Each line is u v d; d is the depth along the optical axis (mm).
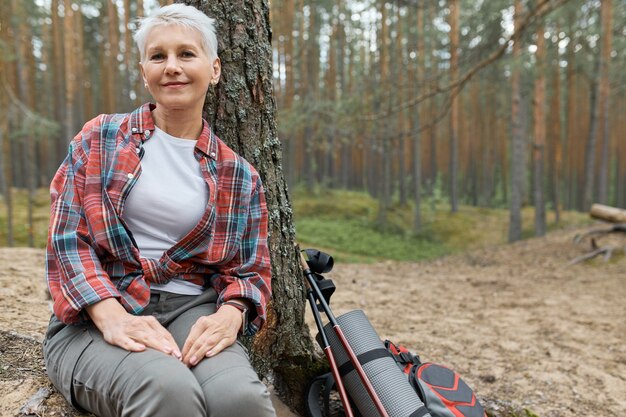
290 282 2369
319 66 25281
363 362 2084
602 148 20172
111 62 18484
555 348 4258
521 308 5621
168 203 1715
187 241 1730
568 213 25297
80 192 1674
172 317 1739
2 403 1803
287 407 2500
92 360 1534
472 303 5820
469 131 31297
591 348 4285
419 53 17672
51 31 21922
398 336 4281
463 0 15805
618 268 7711
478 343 4289
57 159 25719
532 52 13594
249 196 1862
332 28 23141
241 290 1743
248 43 2213
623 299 5977
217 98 2201
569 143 25031
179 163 1776
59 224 1625
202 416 1449
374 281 6867
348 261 14602
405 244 18391
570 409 3102
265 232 1925
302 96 19641
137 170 1702
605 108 17984
